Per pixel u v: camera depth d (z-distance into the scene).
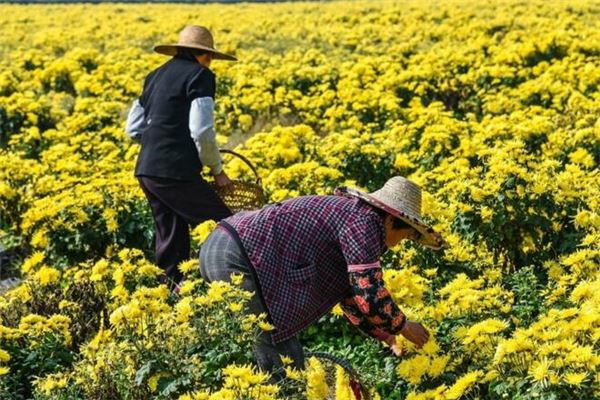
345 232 7.11
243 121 20.69
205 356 7.55
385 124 19.14
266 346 7.49
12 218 13.73
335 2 60.38
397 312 7.04
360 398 7.61
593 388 6.49
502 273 10.56
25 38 39.44
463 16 39.06
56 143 19.33
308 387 7.05
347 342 9.39
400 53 30.11
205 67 10.38
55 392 7.86
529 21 35.97
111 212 12.30
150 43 36.72
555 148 14.97
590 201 11.34
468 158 14.34
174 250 10.57
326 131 20.55
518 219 10.84
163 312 8.15
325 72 24.56
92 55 28.88
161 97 10.32
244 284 7.41
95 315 9.53
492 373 6.83
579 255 9.07
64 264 12.31
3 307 9.67
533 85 20.56
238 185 10.62
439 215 10.91
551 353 6.76
